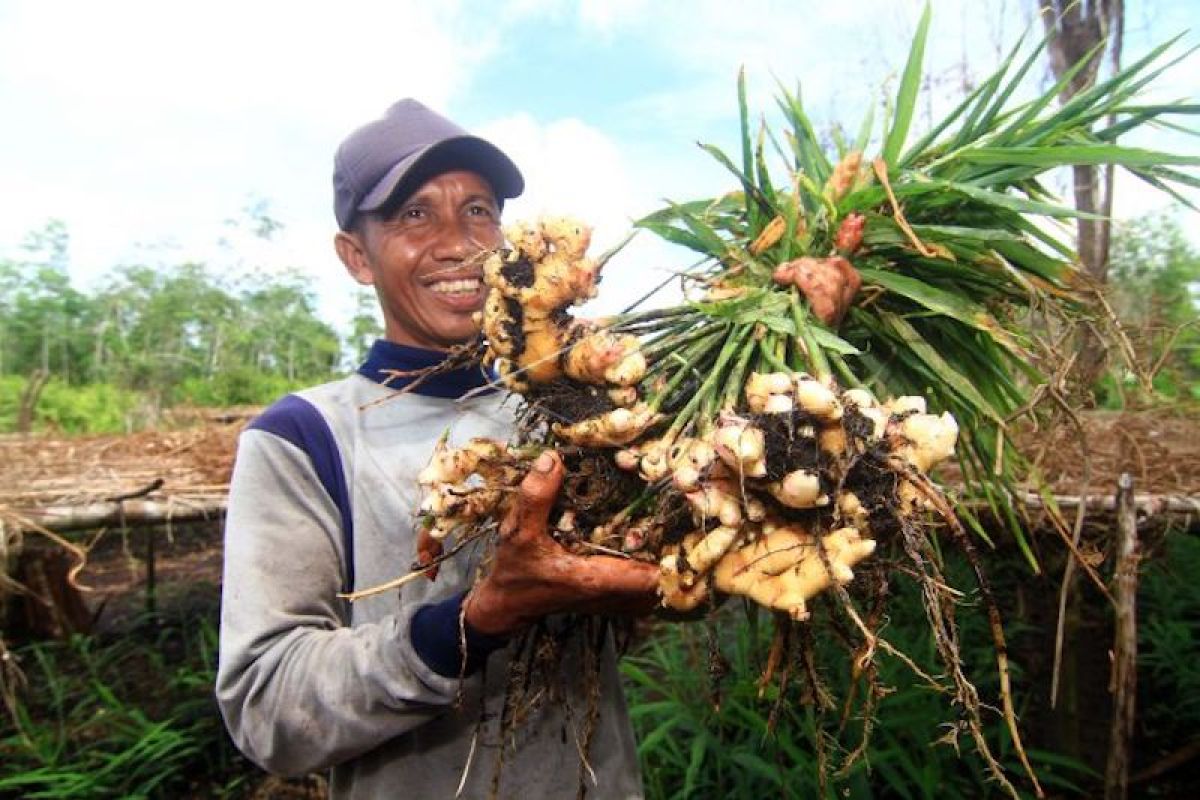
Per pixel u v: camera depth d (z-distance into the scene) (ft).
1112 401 12.51
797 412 3.01
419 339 4.51
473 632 3.34
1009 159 3.85
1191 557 12.07
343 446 4.13
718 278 3.95
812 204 4.28
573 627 4.03
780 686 3.61
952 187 3.69
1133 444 8.91
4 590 9.27
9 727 11.25
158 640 14.57
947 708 9.55
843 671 9.48
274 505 3.89
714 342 3.70
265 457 3.97
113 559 19.48
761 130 4.01
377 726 3.46
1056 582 10.35
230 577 3.76
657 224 4.22
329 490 4.04
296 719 3.49
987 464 4.41
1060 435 8.11
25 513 9.34
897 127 4.05
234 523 3.89
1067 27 13.08
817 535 3.05
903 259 4.12
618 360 3.35
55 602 13.96
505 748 4.02
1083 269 4.17
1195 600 11.75
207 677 12.30
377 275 4.47
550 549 3.09
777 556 3.06
